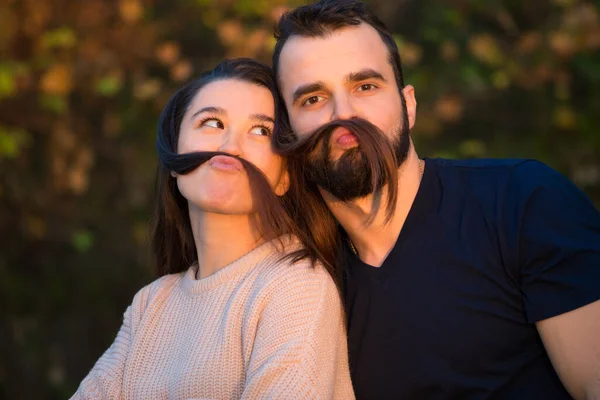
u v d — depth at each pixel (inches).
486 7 181.2
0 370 195.0
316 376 62.4
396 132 73.4
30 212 191.9
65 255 200.7
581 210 72.9
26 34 176.4
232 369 66.7
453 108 173.9
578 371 69.6
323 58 71.8
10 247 195.2
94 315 200.2
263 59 168.1
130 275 196.4
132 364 71.9
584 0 177.2
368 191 71.4
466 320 71.2
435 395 72.1
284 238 72.4
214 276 71.3
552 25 177.8
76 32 177.5
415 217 74.4
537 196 72.1
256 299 67.2
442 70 179.8
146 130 184.1
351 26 73.2
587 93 185.5
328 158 70.5
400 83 76.8
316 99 72.8
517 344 71.7
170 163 70.9
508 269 71.1
